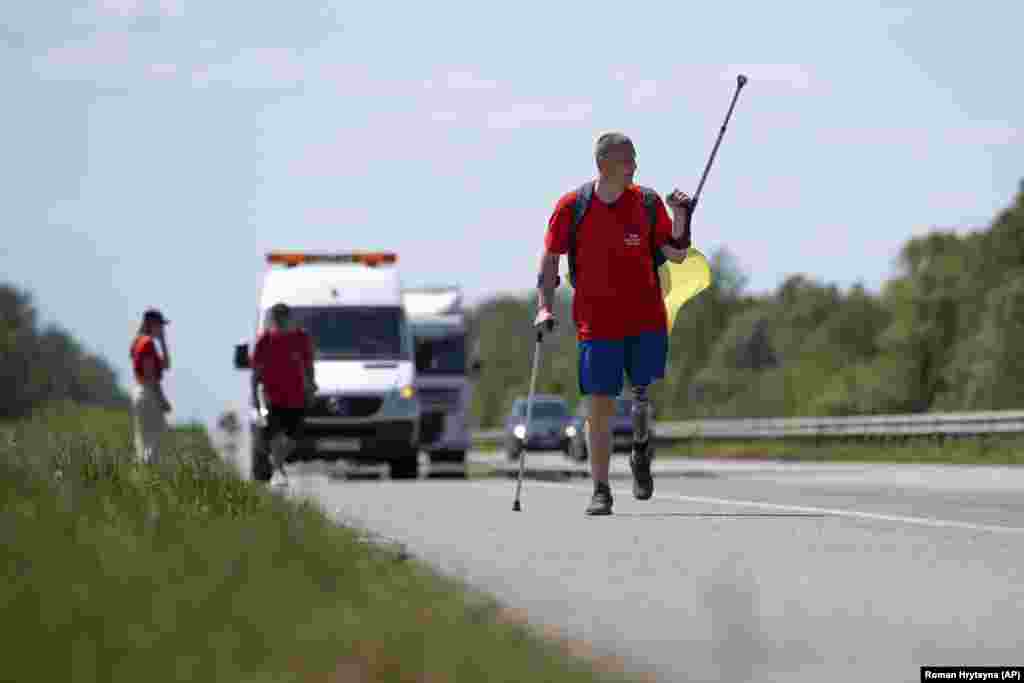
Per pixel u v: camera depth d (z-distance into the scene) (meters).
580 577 22.73
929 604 20.16
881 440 124.25
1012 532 30.00
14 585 14.82
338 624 14.49
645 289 36.00
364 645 13.45
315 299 77.69
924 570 23.72
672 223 36.16
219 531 20.66
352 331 77.06
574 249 36.16
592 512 34.97
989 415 106.81
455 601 17.23
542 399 139.25
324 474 95.44
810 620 18.81
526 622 16.66
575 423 124.69
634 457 38.62
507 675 12.94
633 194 36.00
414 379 75.69
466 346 94.25
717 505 38.47
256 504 27.20
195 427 61.09
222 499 28.08
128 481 28.89
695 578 22.64
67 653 12.66
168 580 15.80
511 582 22.08
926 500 42.47
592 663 14.23
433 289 95.69
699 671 15.07
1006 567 24.11
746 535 29.25
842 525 31.61
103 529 19.73
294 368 57.94
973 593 21.19
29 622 13.42
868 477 66.75
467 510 36.94
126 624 13.65
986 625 18.47
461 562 24.09
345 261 79.88
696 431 163.38
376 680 12.51
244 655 13.02
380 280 78.81
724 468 92.62
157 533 19.73
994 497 44.47
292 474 94.38
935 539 28.53
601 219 35.84
